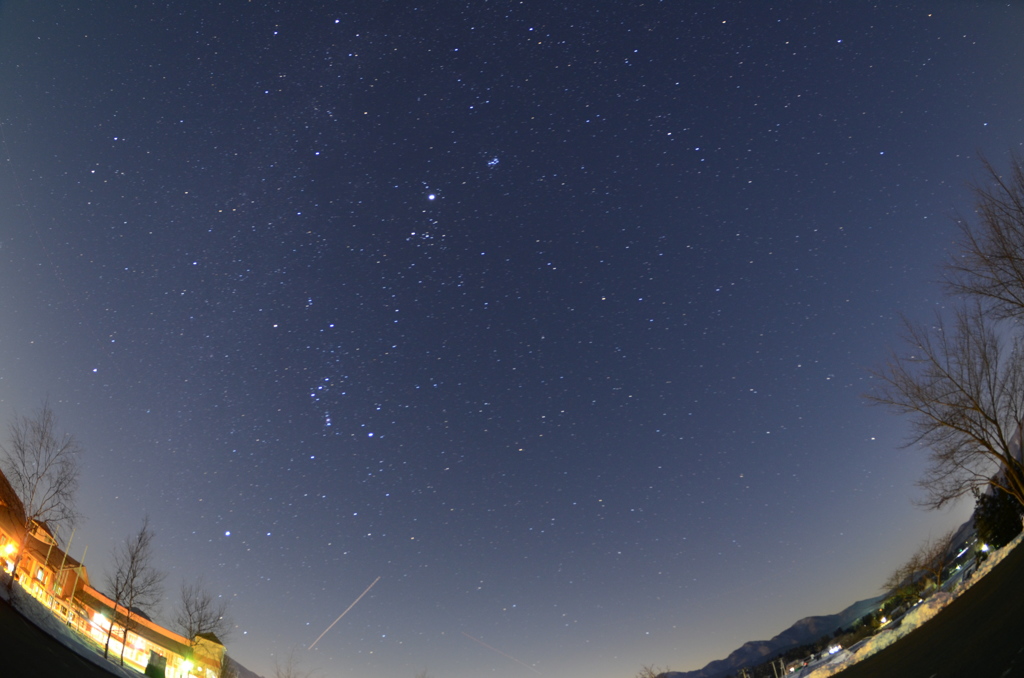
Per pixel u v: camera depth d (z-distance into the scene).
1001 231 20.42
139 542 37.22
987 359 25.73
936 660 16.11
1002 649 13.47
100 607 41.06
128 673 31.38
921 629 22.28
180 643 46.03
